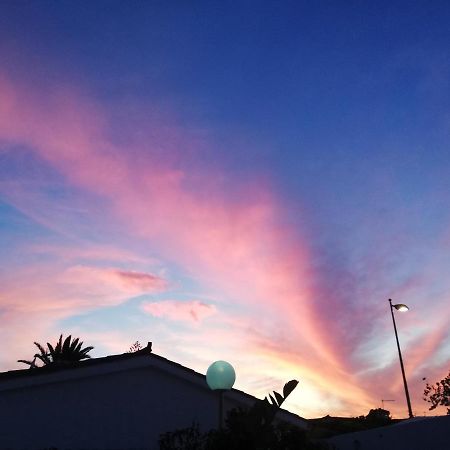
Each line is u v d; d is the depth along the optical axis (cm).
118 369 1247
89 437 1173
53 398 1176
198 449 1041
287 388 934
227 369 1037
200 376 1323
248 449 874
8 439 1106
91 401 1207
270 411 916
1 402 1130
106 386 1237
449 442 836
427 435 887
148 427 1235
